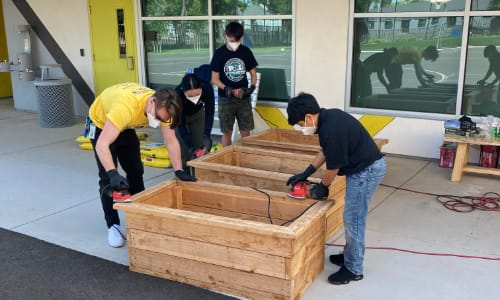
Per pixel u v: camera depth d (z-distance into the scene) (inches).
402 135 223.3
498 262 126.5
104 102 121.0
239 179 151.2
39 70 340.8
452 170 198.1
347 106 233.6
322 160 117.1
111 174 113.8
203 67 171.2
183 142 169.0
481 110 209.8
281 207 126.0
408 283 116.9
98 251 135.5
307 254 110.7
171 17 277.7
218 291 113.0
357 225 112.7
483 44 203.0
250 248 105.8
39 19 329.4
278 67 250.4
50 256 132.5
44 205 171.2
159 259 119.1
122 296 112.7
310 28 234.4
